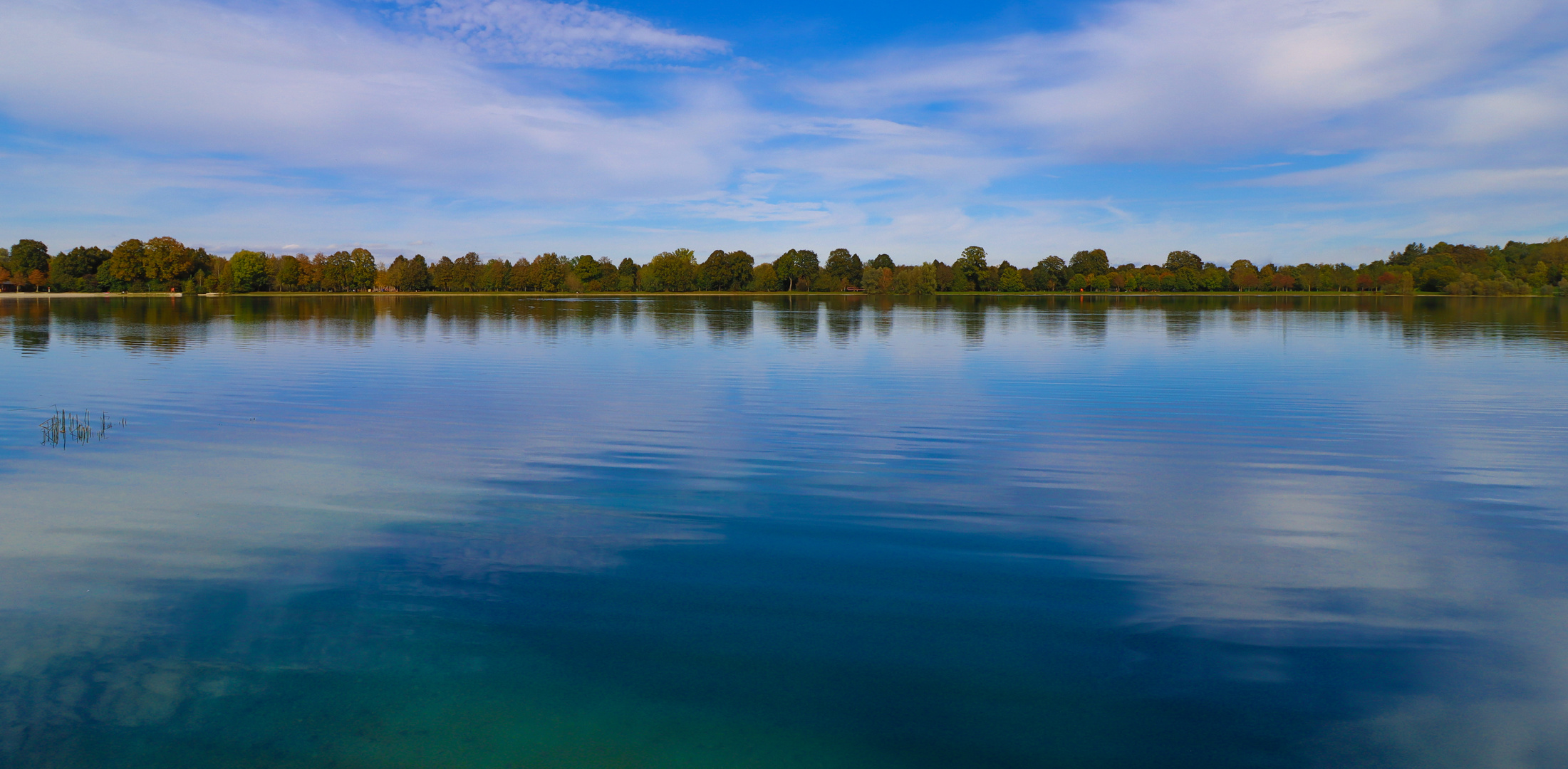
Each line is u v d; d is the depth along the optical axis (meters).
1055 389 16.73
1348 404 14.97
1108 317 48.31
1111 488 9.20
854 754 4.31
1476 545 7.38
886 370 20.16
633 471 9.93
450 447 11.21
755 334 32.88
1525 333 32.94
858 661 5.25
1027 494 8.97
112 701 4.75
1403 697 4.86
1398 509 8.45
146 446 11.23
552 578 6.52
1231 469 10.12
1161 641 5.52
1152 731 4.53
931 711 4.70
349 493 8.88
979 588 6.38
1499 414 13.93
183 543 7.28
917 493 9.00
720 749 4.35
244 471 9.87
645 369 20.27
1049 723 4.60
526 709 4.68
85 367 19.97
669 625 5.71
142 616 5.82
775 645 5.44
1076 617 5.89
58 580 6.45
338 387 16.83
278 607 5.97
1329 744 4.41
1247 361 22.28
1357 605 6.11
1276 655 5.34
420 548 7.18
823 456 10.75
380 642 5.44
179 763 4.20
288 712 4.64
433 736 4.44
